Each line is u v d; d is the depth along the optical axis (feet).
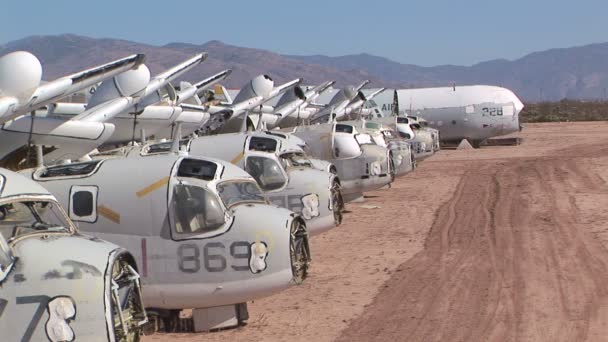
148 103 222.89
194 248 116.57
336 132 257.75
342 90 417.90
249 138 178.91
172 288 116.67
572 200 266.77
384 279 154.40
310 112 406.21
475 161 445.78
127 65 139.54
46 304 80.84
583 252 176.45
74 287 81.30
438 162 446.60
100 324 81.46
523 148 552.41
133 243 116.98
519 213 240.53
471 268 162.20
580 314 125.18
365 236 207.21
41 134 158.81
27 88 125.18
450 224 223.71
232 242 116.78
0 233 82.12
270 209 120.88
